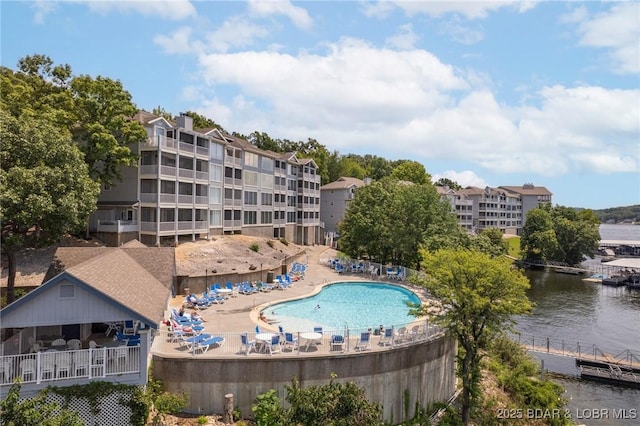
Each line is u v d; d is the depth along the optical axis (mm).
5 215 22391
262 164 67000
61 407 14297
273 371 19672
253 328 25172
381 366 21453
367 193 57688
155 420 17328
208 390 19312
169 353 19594
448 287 22219
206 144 52750
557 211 100250
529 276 77938
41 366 15188
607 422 26812
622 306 56156
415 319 30469
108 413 15969
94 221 44938
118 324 21281
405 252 49094
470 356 22656
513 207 140500
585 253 92438
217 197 55750
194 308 30031
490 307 21328
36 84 43062
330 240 82000
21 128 24328
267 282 40438
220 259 44094
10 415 12016
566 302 58344
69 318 15242
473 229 121625
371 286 41750
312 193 82188
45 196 23484
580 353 36344
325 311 32500
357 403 14445
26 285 31531
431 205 50438
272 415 17766
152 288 20859
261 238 60719
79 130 41562
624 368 32875
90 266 17656
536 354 36281
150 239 44656
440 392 24906
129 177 45031
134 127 41094
